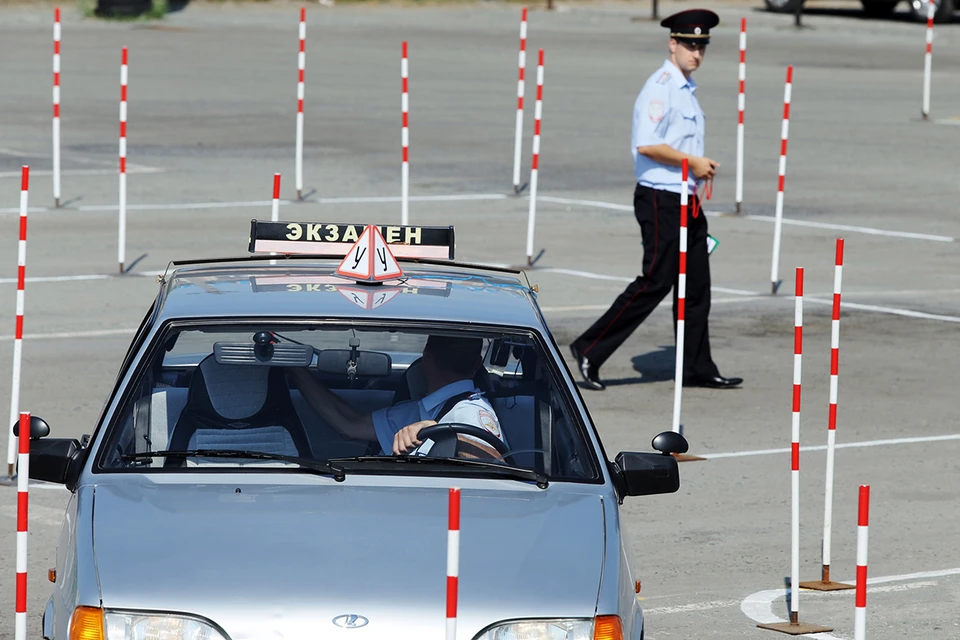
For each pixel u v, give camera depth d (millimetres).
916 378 47844
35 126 96250
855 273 62906
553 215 72938
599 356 45250
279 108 106938
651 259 44219
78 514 19438
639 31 171250
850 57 146125
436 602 17672
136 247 63375
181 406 21984
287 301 23109
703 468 38094
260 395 22234
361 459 21016
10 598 27812
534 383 22500
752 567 30766
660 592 29094
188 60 135500
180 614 17391
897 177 84625
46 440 21172
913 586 29766
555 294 57500
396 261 25109
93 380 44406
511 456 21719
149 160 85125
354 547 18625
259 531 18906
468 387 22672
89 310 53188
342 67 132375
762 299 58281
